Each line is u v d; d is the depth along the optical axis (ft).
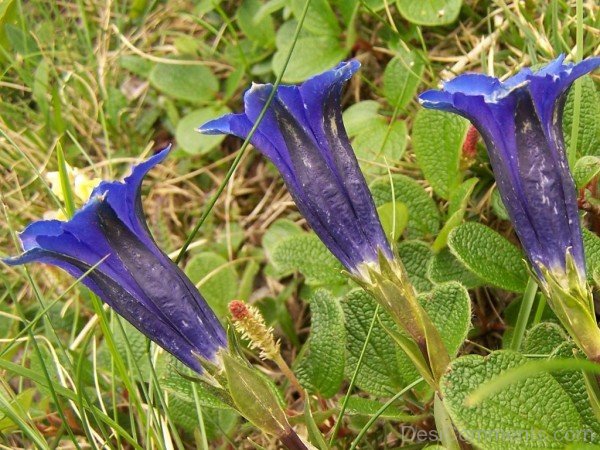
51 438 0.73
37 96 1.02
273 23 1.01
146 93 1.06
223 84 1.02
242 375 0.44
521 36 0.83
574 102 0.60
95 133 1.04
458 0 0.82
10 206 0.97
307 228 0.89
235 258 0.91
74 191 0.74
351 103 0.95
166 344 0.44
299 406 0.75
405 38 0.89
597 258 0.57
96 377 0.69
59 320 0.86
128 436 0.58
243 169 0.97
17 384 0.84
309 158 0.43
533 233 0.41
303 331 0.81
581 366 0.37
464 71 0.85
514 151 0.40
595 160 0.60
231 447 0.71
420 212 0.72
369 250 0.44
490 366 0.44
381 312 0.60
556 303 0.41
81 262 0.41
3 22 1.10
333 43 0.92
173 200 0.99
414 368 0.58
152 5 1.10
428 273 0.64
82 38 1.08
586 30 0.80
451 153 0.70
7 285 0.67
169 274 0.43
